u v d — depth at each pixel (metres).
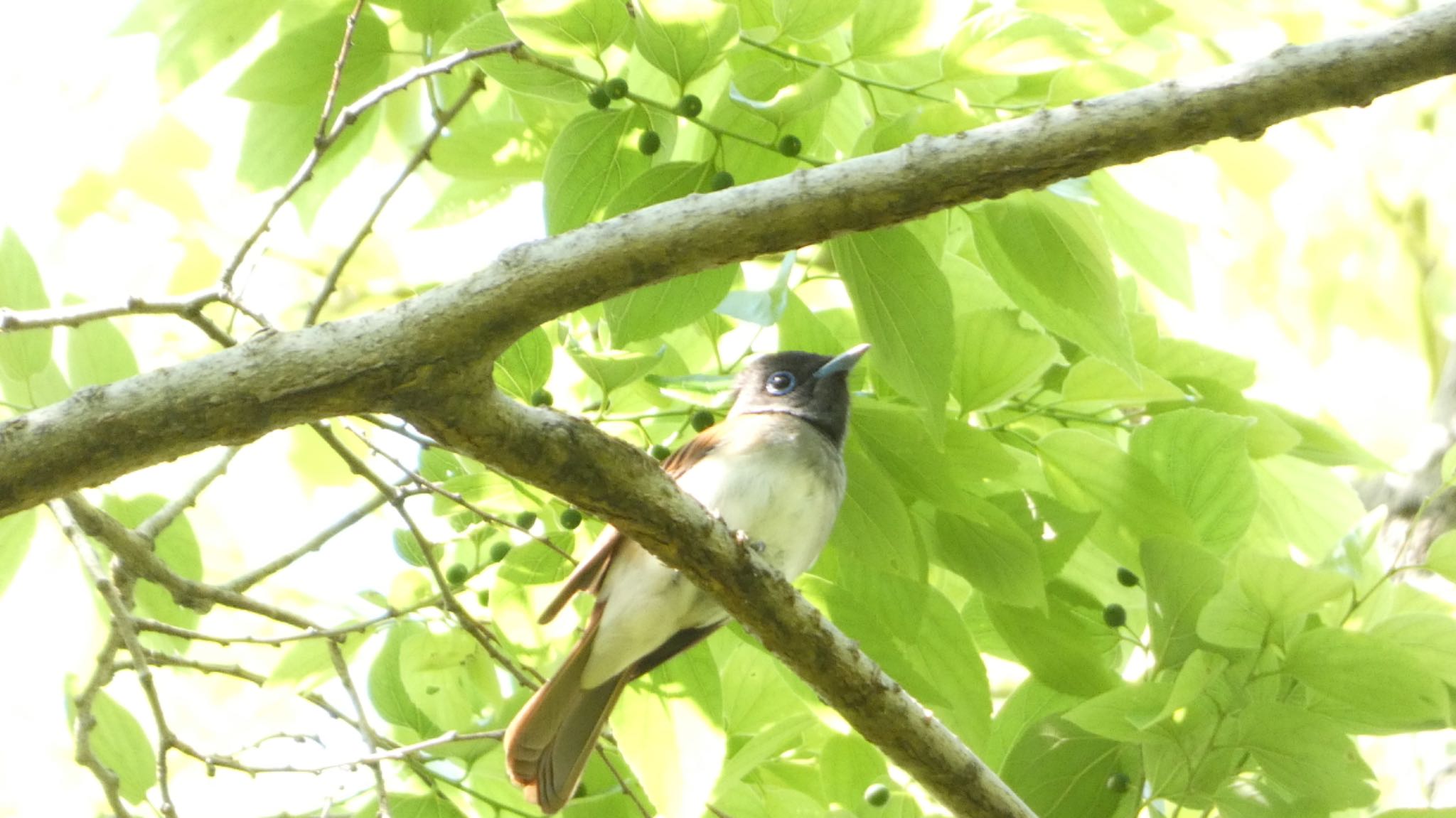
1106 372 8.07
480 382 5.75
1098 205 7.93
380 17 8.98
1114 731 7.49
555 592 8.39
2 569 8.88
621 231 5.65
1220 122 5.54
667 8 6.83
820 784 8.95
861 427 7.78
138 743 8.80
